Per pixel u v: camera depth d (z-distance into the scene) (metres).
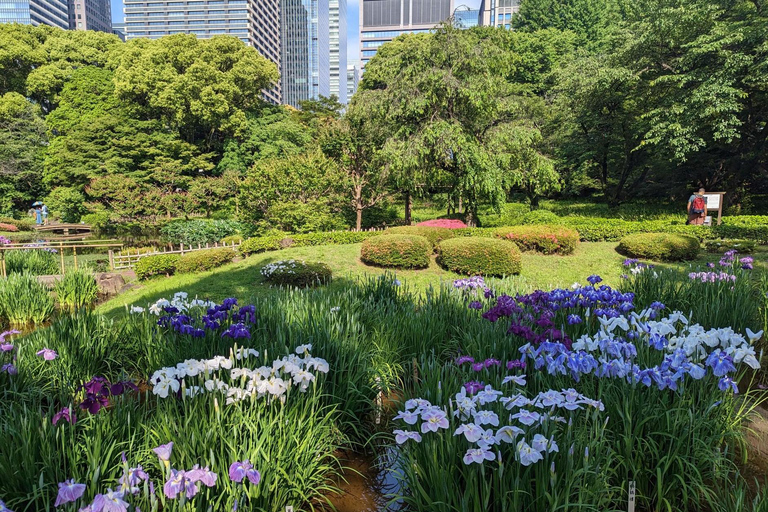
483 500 1.99
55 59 34.78
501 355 3.70
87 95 31.98
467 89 15.14
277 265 10.25
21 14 115.06
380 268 11.63
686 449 2.59
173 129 32.56
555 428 2.35
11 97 32.25
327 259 12.44
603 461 2.49
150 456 2.49
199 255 12.00
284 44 144.50
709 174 22.95
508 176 16.31
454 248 10.89
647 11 19.73
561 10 36.06
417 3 146.50
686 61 17.97
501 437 2.15
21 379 3.77
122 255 14.34
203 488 2.18
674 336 3.39
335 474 3.14
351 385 3.61
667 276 6.43
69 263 13.80
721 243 11.73
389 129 17.58
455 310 5.43
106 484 2.29
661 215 21.81
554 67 29.09
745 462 2.83
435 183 17.84
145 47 34.62
